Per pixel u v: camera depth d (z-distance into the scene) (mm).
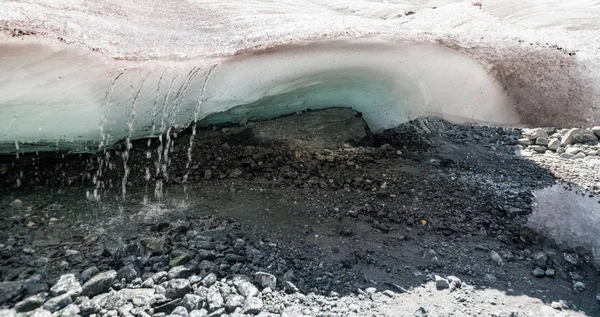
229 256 2828
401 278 2812
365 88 5004
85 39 3928
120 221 3211
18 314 2215
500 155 5445
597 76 4773
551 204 4039
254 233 3188
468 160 5117
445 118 5066
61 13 4312
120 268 2652
